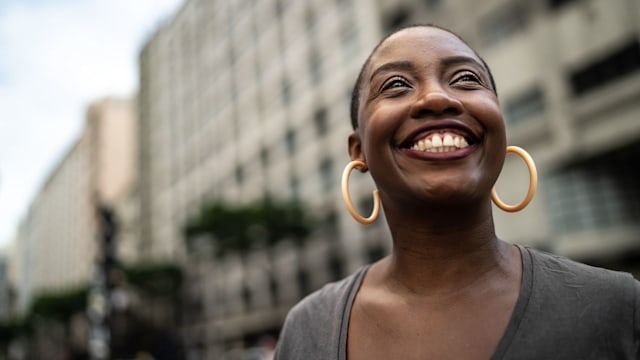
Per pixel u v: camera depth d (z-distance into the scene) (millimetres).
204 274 37438
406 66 940
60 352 62062
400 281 937
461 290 883
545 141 15359
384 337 898
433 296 892
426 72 926
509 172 16016
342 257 25078
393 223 954
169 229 44250
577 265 886
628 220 14883
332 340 938
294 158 29500
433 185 849
